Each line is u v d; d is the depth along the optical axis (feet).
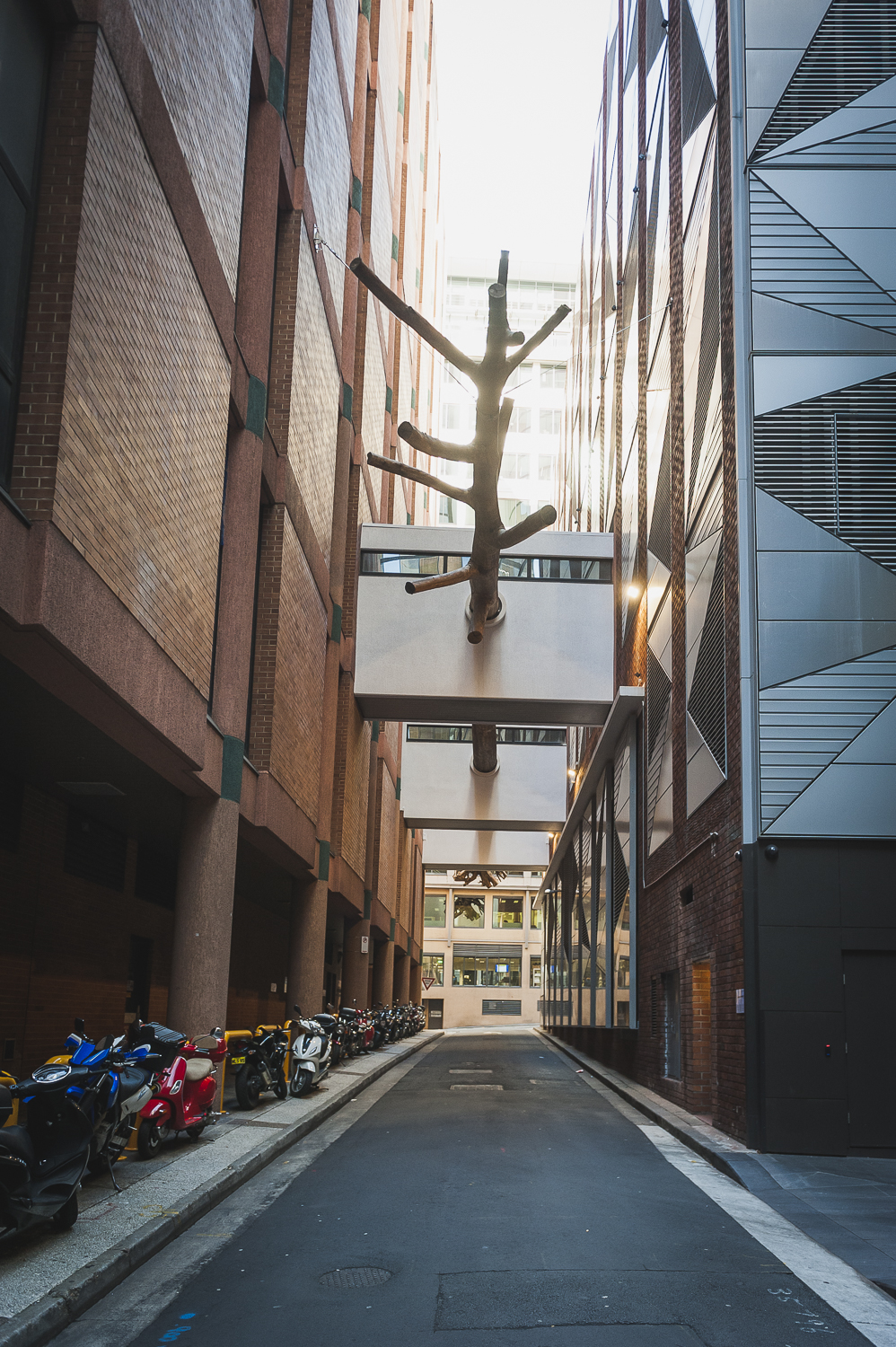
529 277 262.88
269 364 52.75
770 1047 36.37
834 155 42.80
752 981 36.91
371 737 94.89
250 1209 26.37
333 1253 22.35
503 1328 17.78
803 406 41.09
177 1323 17.95
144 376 29.89
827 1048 36.27
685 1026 49.78
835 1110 35.76
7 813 41.04
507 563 82.69
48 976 45.78
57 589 23.68
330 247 65.87
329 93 64.28
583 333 121.19
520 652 80.53
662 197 63.57
